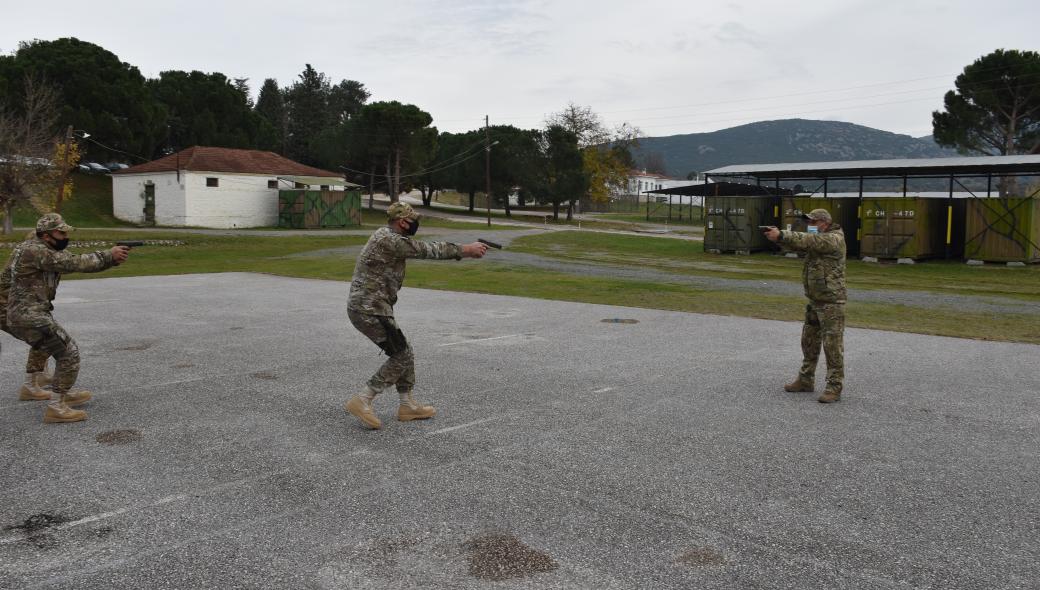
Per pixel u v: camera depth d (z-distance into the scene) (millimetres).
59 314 12523
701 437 5691
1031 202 25156
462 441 5566
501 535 3943
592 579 3471
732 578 3482
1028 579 3482
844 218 29797
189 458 5160
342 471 4906
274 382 7516
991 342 10195
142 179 50438
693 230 64500
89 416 6234
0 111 39781
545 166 70812
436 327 11352
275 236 38781
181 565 3602
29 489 4578
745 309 13922
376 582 3441
